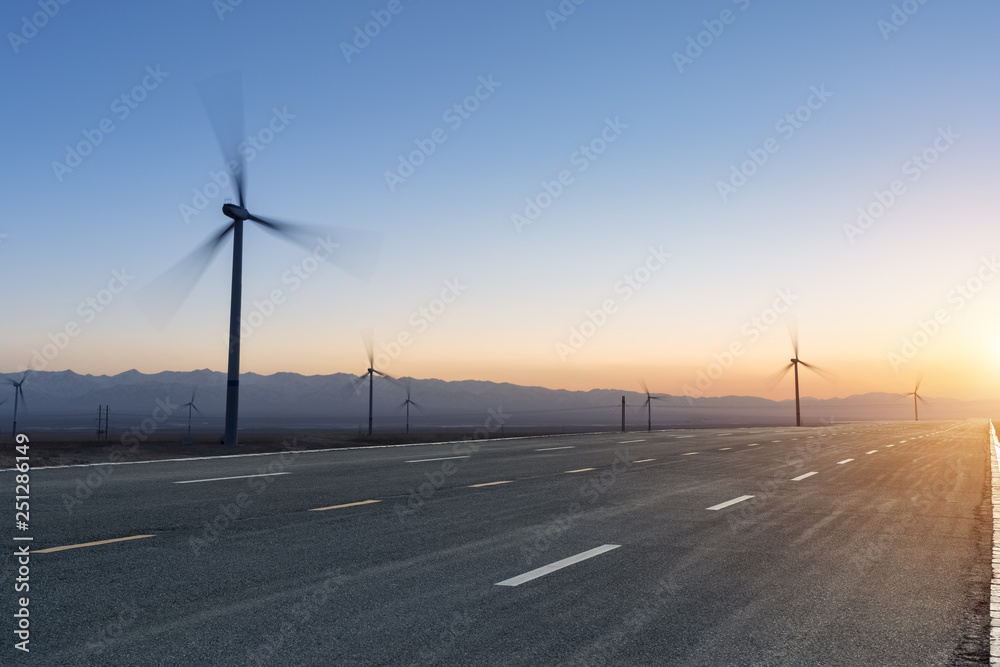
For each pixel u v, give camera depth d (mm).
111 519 9703
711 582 6840
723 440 35375
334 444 44406
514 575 6988
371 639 5008
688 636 5176
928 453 28188
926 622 5641
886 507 12570
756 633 5277
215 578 6656
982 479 17906
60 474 15406
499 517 10586
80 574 6703
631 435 40500
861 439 39625
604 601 6090
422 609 5766
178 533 8844
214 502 11461
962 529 10258
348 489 13484
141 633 5062
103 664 4465
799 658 4766
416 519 10258
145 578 6605
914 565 7789
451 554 7918
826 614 5816
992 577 7254
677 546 8617
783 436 42469
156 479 14570
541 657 4699
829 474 18609
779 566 7605
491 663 4578
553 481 15562
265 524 9586
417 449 25625
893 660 4770
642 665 4578
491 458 21484
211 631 5129
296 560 7469
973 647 5051
